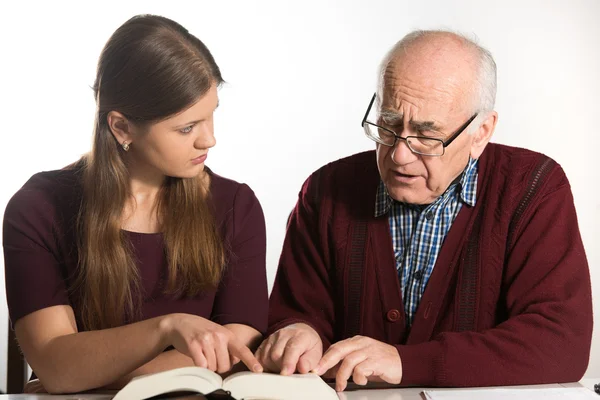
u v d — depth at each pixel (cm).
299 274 192
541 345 160
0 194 365
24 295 160
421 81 161
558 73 362
